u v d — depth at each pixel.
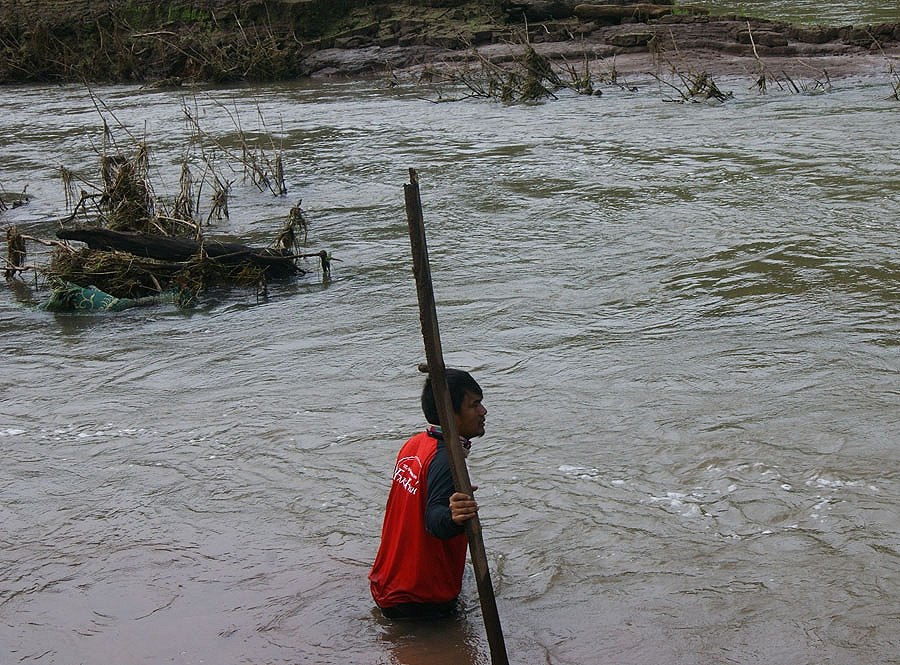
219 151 18.80
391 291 9.91
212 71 30.55
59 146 20.58
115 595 4.91
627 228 11.55
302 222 11.57
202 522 5.57
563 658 4.19
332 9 32.38
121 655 4.43
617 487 5.61
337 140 19.22
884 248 10.11
